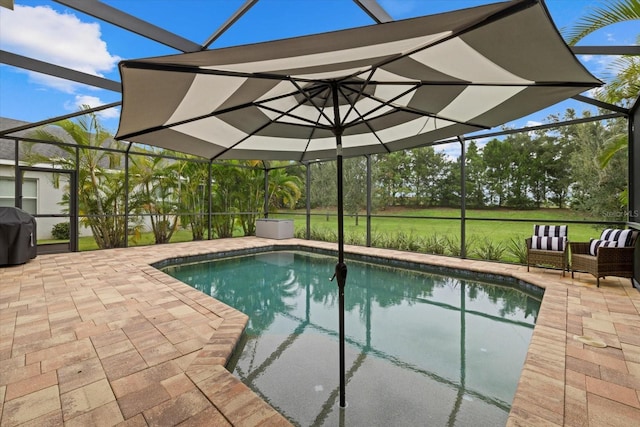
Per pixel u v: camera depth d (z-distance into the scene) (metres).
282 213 11.48
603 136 7.04
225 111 2.61
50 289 4.53
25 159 7.18
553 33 1.50
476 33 1.60
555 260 5.25
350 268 7.12
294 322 4.01
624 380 2.22
